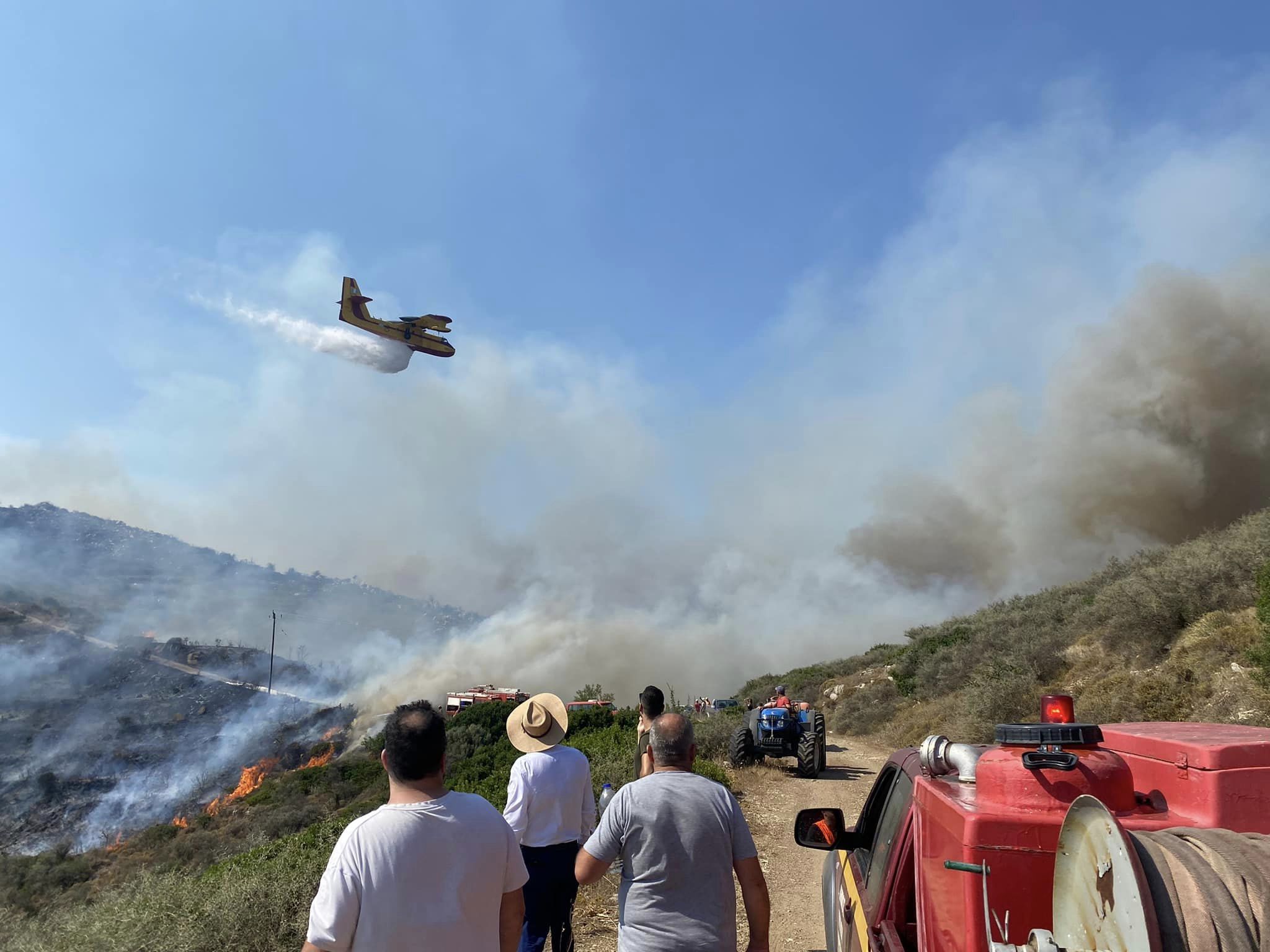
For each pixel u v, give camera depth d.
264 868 6.73
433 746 2.61
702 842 3.06
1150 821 2.19
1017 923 2.07
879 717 21.53
